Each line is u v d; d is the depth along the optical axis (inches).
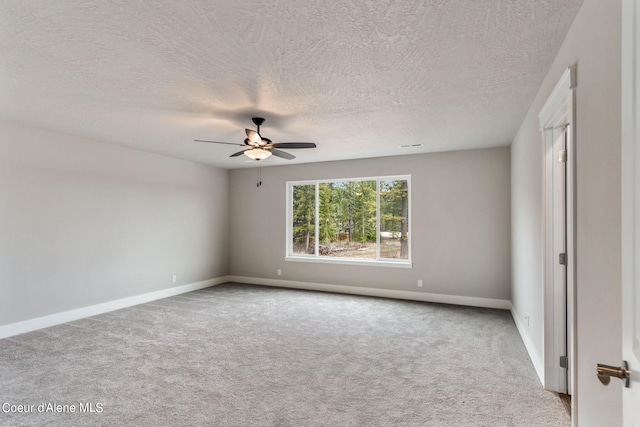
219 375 108.9
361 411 88.3
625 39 31.4
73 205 172.1
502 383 103.9
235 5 66.3
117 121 146.7
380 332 151.7
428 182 212.8
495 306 195.5
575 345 68.4
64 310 167.5
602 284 54.4
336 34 77.2
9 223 148.0
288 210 260.5
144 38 79.0
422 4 66.1
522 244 144.3
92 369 113.0
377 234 231.1
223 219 273.6
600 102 55.5
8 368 113.5
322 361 120.3
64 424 82.4
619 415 48.0
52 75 99.8
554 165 98.3
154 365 116.3
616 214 49.0
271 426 81.7
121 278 195.0
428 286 212.4
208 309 191.5
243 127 155.2
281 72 97.3
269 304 202.8
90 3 65.7
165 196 223.8
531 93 112.4
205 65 93.0
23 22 72.4
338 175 239.3
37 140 157.8
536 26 73.7
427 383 103.8
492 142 183.8
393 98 117.9
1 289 144.8
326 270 242.7
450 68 94.7
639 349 28.0
